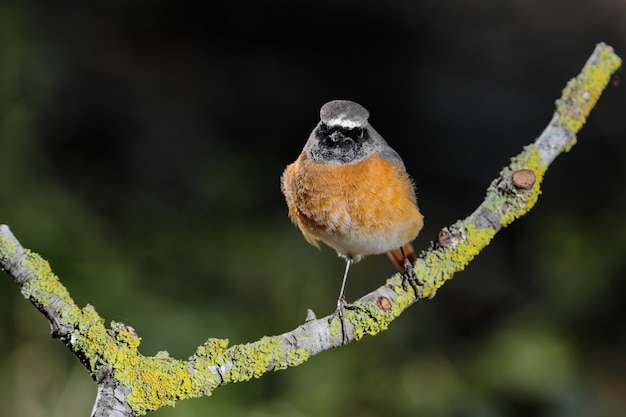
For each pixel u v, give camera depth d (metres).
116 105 14.55
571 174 14.39
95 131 14.10
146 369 5.27
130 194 13.47
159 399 5.26
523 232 13.61
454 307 12.47
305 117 15.38
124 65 14.98
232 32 15.95
